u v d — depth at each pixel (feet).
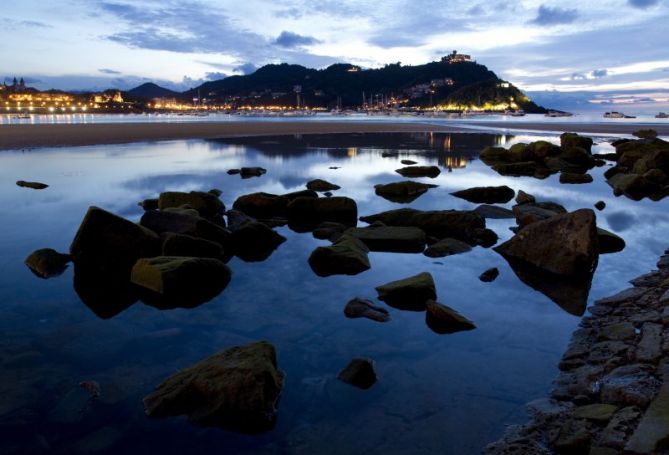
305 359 18.62
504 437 13.87
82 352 19.19
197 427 14.51
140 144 114.73
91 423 14.65
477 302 24.61
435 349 19.49
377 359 18.65
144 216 34.96
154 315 23.06
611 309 23.16
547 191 59.62
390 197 54.08
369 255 32.58
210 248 31.35
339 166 79.56
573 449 12.88
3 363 18.12
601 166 85.10
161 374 17.54
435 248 33.12
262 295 25.58
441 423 14.64
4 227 38.60
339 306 24.03
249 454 13.39
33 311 23.32
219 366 15.98
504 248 32.76
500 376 17.35
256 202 45.73
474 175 72.43
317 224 41.81
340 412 15.26
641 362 16.79
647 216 45.19
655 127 201.26
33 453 13.30
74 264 29.89
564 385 16.55
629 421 13.30
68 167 72.74
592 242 28.68
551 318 22.65
